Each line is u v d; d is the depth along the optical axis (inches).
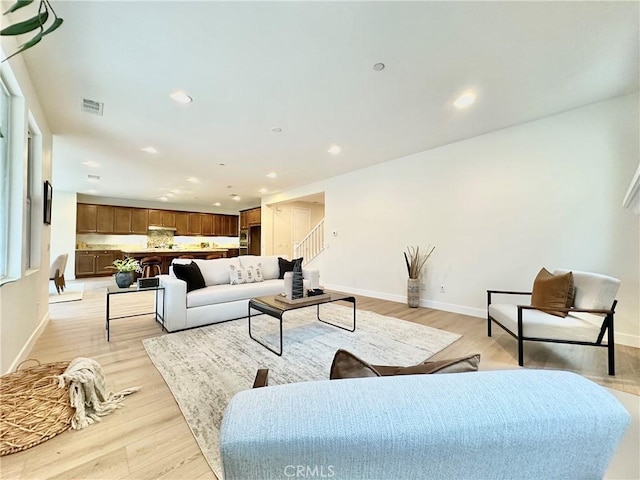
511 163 137.7
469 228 154.2
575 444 17.4
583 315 107.7
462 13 68.2
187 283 136.6
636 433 40.7
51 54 82.4
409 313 159.0
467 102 112.5
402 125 134.6
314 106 115.0
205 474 48.9
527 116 125.5
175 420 63.2
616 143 110.3
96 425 61.2
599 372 86.5
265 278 177.6
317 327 132.2
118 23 70.9
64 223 289.6
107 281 278.5
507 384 19.3
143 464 50.8
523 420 17.0
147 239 363.9
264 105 113.7
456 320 144.5
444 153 164.4
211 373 84.9
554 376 20.3
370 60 86.0
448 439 16.6
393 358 97.3
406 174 184.5
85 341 112.0
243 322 139.6
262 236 328.5
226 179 242.8
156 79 95.5
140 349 104.0
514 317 98.0
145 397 72.2
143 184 260.7
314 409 17.4
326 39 77.0
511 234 138.3
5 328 76.7
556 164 124.3
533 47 80.0
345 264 226.5
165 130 137.5
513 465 17.6
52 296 203.0
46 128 123.5
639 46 79.1
